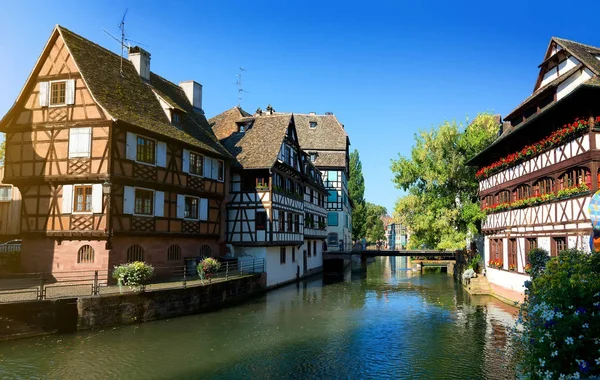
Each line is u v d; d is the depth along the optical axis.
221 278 22.88
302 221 35.78
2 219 22.38
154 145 21.23
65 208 19.05
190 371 11.66
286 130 30.66
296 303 22.81
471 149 32.50
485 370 11.88
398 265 61.81
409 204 34.34
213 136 29.08
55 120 19.72
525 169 20.39
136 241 20.11
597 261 7.31
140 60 24.39
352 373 11.70
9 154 20.31
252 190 28.45
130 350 13.27
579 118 15.38
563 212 16.58
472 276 28.61
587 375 5.69
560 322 6.16
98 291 15.98
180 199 23.06
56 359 12.19
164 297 17.61
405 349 13.96
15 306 13.62
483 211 26.94
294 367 12.15
